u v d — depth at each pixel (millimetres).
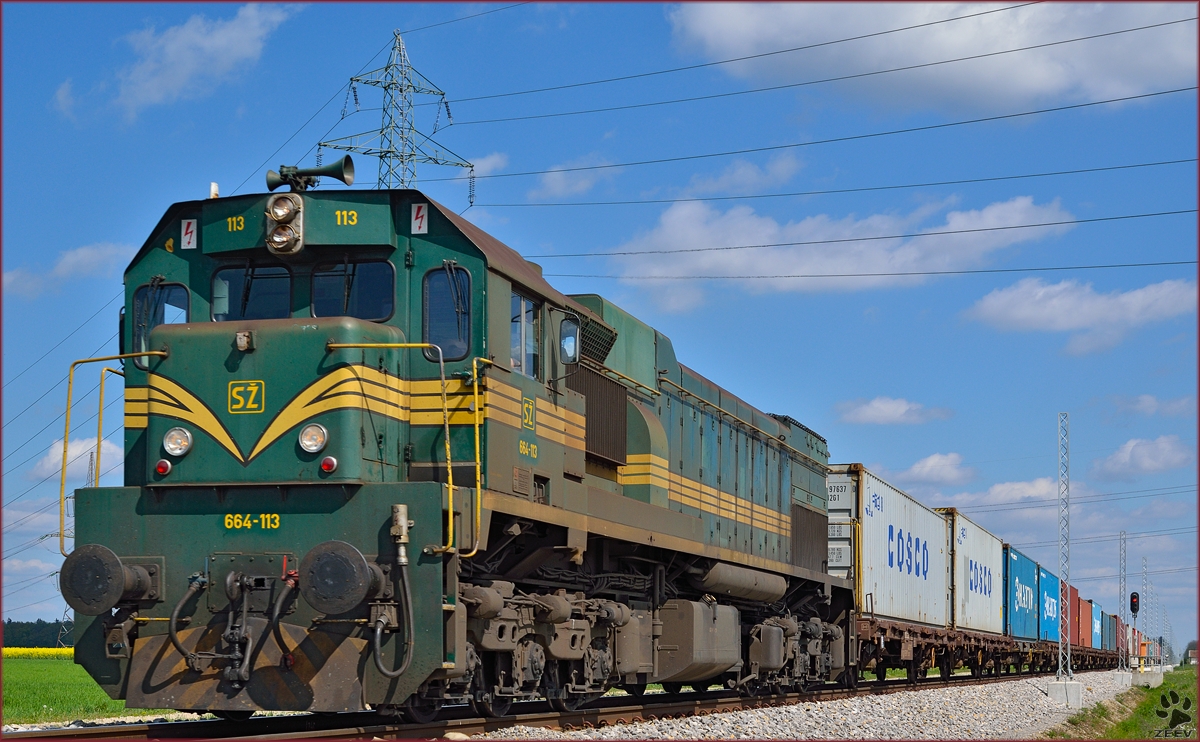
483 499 10797
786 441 23391
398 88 37656
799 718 15180
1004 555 42625
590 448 14273
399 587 10234
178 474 10695
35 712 15828
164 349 10898
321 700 10227
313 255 11367
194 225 11641
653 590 16094
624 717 14781
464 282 11234
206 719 14250
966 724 16781
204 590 10570
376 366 10867
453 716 13070
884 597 27641
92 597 10344
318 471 10430
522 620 12141
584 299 15281
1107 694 33875
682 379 18094
